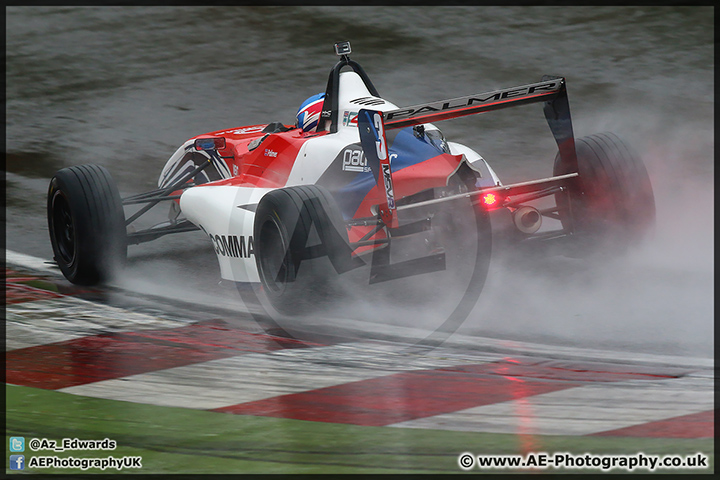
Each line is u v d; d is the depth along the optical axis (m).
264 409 15.42
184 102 43.97
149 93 45.47
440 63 47.22
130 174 34.75
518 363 17.17
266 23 55.59
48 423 15.24
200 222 22.45
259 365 17.58
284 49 51.19
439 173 19.19
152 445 14.24
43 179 33.84
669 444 13.37
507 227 20.11
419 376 16.66
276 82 46.28
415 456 13.43
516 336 18.70
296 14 56.69
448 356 17.70
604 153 20.75
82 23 57.97
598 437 13.73
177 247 26.80
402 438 14.05
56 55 52.31
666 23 50.03
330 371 17.08
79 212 22.25
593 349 17.80
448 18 54.31
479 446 13.65
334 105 21.73
